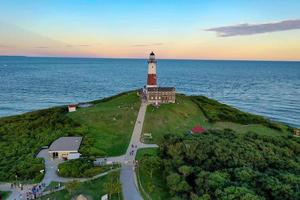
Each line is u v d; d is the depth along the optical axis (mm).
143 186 73438
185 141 85688
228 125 135125
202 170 70938
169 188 70125
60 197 68625
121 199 67125
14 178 78688
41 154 94812
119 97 166000
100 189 71938
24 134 109812
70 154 90062
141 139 106875
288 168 73000
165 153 87812
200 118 140375
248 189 59875
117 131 112812
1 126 121000
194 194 61844
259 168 73188
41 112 138875
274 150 82625
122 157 91438
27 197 68938
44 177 78938
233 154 75938
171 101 148250
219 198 58031
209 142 84312
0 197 69312
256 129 129250
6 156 92812
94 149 94750
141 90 172000
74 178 78188
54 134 106750
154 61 159500
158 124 122000
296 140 110875
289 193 59188
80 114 128375
